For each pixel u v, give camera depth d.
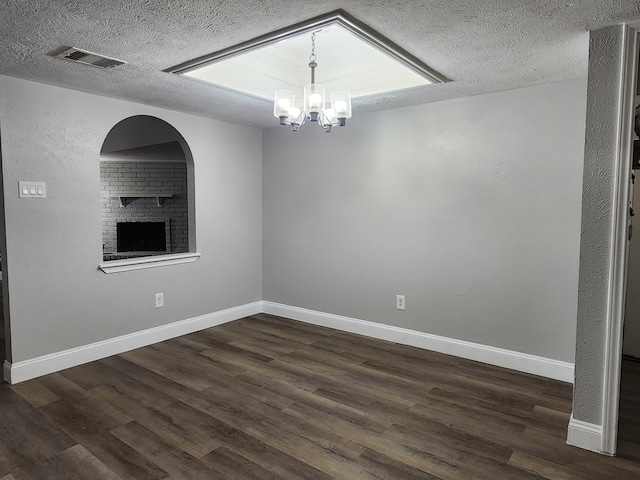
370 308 4.00
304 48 3.37
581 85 2.86
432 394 2.83
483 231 3.32
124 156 7.16
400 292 3.80
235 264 4.54
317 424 2.46
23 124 2.95
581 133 2.88
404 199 3.71
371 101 3.45
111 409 2.62
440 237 3.53
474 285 3.39
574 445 2.23
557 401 2.72
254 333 4.12
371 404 2.70
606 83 2.07
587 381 2.20
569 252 2.97
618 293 2.10
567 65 2.59
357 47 3.30
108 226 7.89
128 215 7.98
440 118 3.46
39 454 2.16
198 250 4.16
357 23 2.02
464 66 2.61
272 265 4.75
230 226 4.45
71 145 3.20
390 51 2.35
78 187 3.27
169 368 3.27
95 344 3.43
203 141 4.11
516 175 3.14
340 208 4.13
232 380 3.05
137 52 2.40
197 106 3.66
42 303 3.11
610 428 2.14
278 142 4.55
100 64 2.60
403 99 3.39
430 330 3.65
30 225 3.02
